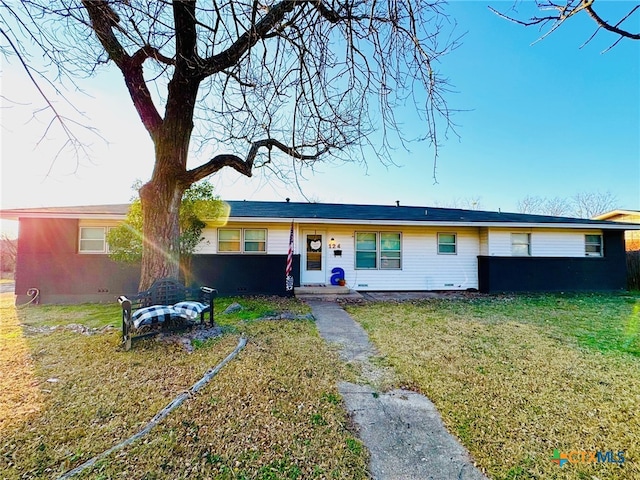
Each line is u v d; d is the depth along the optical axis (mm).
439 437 2465
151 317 4543
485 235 11391
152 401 2918
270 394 3094
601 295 10430
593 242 11766
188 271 9633
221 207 9133
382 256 11297
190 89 5133
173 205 5328
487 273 11133
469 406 2939
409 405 2957
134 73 4793
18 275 9172
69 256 9438
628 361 4113
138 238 8156
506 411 2850
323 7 3658
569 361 4102
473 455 2254
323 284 10930
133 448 2232
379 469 2107
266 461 2152
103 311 7734
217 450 2244
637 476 2039
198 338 4812
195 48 3736
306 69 4199
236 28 3314
